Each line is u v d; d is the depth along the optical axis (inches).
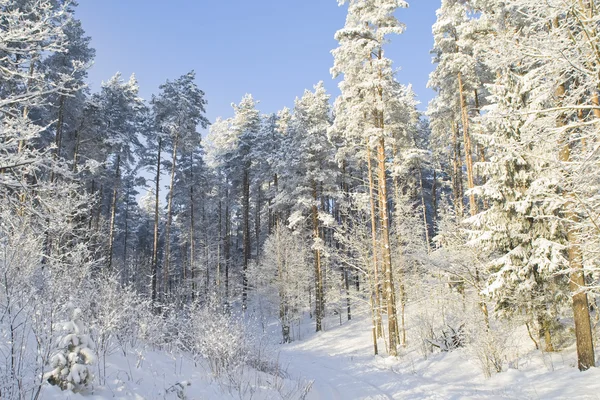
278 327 1176.2
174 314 394.9
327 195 1088.8
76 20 780.0
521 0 272.7
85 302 273.9
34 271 244.1
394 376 488.1
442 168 1481.3
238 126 1638.8
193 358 346.6
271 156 1259.2
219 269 1653.5
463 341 557.9
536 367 437.4
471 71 788.6
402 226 905.5
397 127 769.6
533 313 478.3
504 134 490.6
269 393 307.1
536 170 471.5
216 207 1701.5
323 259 1148.5
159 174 992.2
